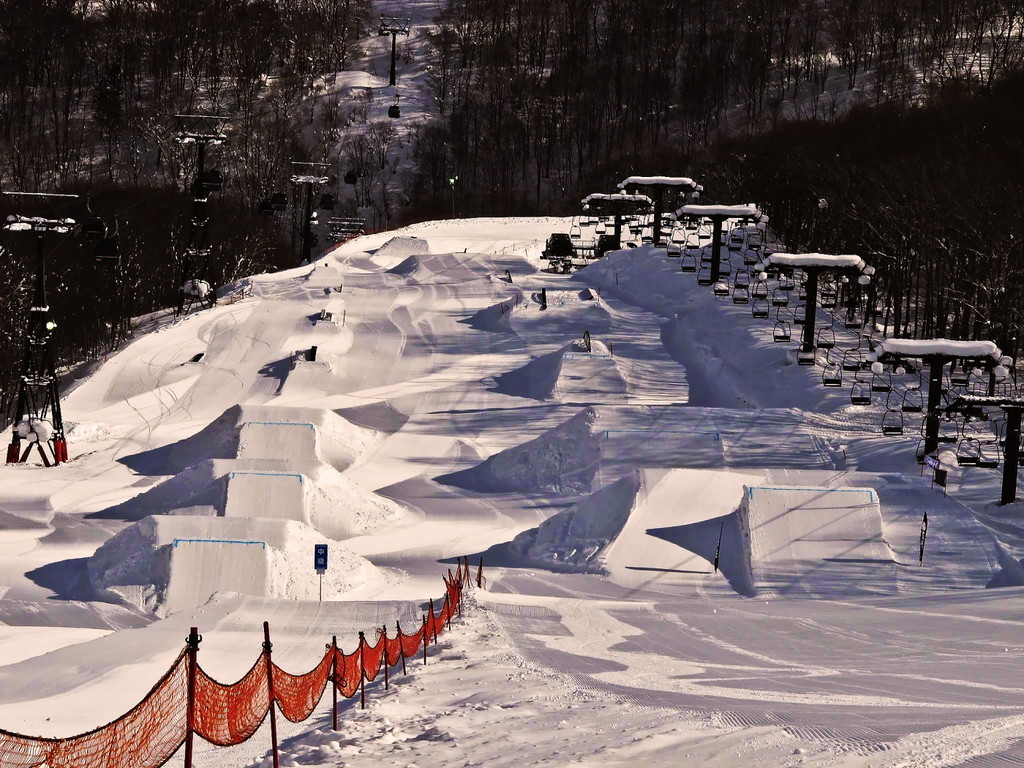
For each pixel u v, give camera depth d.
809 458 74.62
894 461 72.69
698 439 76.62
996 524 59.25
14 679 30.64
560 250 148.50
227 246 185.00
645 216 182.00
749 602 48.75
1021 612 40.47
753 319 108.75
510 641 32.59
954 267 114.81
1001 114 155.38
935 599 47.75
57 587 55.91
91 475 82.00
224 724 15.43
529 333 116.56
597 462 76.62
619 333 115.69
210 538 56.66
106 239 86.94
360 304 127.69
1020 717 17.38
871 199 132.88
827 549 55.53
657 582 55.50
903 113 187.12
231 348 112.50
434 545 64.88
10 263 145.38
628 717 18.28
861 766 13.86
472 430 91.94
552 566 59.47
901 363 68.12
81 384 105.19
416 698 22.00
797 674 26.09
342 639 38.09
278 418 86.81
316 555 53.41
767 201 158.12
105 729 13.28
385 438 90.19
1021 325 105.88
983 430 80.44
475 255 151.75
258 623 40.81
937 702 20.58
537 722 18.20
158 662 33.25
